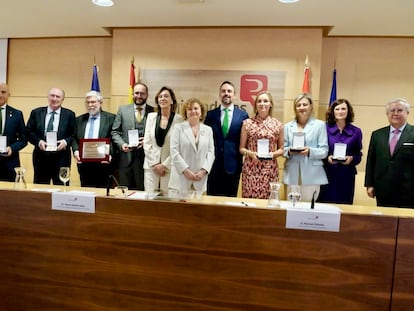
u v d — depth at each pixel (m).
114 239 1.71
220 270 1.62
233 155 3.16
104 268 1.73
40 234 1.80
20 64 5.04
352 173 3.12
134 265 1.70
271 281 1.58
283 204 1.82
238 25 4.23
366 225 1.51
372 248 1.51
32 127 3.58
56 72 4.97
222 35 4.36
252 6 3.53
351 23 3.92
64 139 3.52
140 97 3.52
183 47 4.44
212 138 2.91
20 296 1.85
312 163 3.04
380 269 1.51
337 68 4.48
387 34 4.26
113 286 1.73
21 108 5.06
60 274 1.79
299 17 3.81
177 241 1.65
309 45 4.21
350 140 3.08
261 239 1.58
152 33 4.48
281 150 2.95
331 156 2.98
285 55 4.27
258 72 4.32
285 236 1.56
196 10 3.71
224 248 1.61
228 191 3.17
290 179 3.09
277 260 1.57
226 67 4.38
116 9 3.74
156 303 1.68
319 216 1.53
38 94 5.02
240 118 3.18
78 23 4.25
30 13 3.89
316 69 4.21
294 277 1.56
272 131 2.99
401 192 2.81
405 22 3.80
